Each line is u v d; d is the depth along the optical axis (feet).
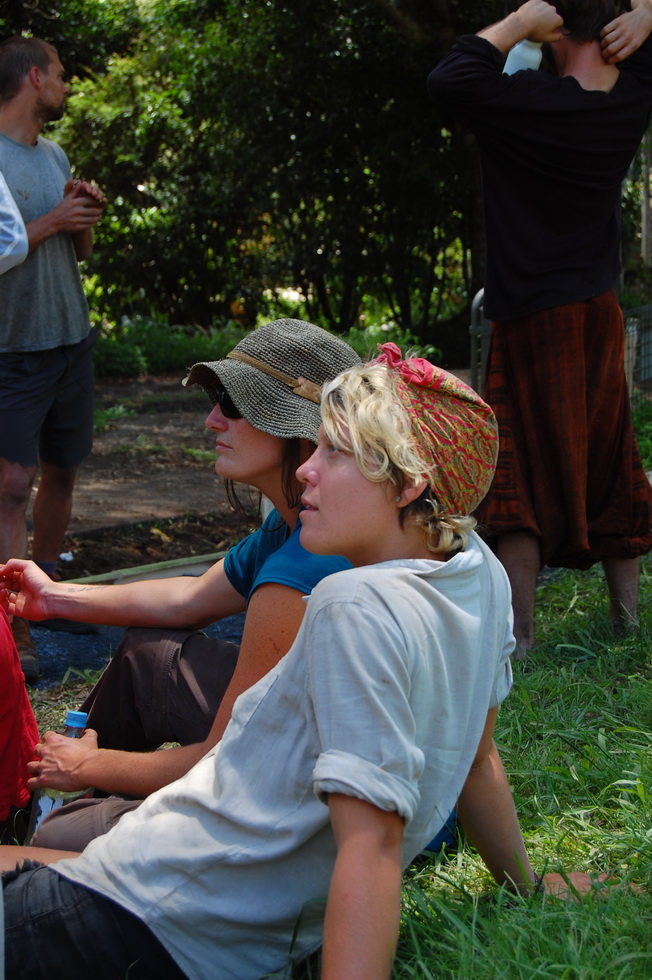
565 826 8.48
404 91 54.44
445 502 5.77
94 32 43.62
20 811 8.42
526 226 12.01
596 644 12.60
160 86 69.10
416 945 6.24
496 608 6.19
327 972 5.08
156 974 5.89
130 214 69.72
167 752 7.58
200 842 5.84
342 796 5.24
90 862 6.08
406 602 5.46
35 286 13.92
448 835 8.17
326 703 5.35
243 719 5.91
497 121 11.62
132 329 54.44
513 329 12.30
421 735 5.66
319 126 56.39
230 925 5.88
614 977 6.06
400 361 5.87
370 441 5.55
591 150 11.64
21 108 14.15
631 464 12.71
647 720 10.44
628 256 62.39
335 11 53.62
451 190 55.36
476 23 48.14
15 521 13.96
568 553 12.67
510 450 12.37
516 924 6.52
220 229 67.87
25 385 13.97
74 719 8.50
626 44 11.69
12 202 13.29
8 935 5.90
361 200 57.77
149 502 23.22
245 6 57.26
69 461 15.19
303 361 7.64
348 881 5.14
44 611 9.18
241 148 59.31
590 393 12.28
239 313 71.92
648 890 7.33
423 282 61.41
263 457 7.66
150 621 8.85
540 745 9.91
